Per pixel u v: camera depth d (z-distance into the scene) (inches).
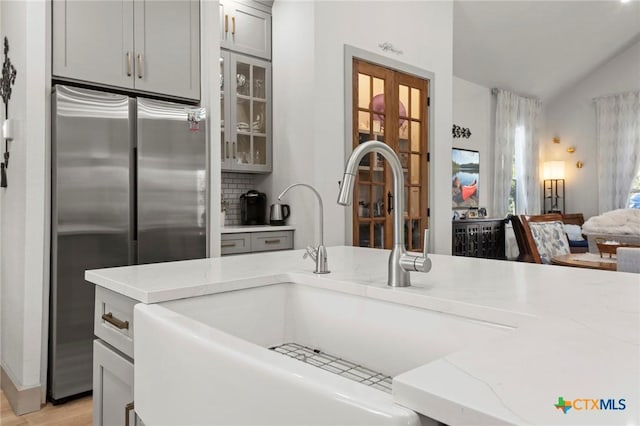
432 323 41.1
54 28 94.7
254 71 149.6
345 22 149.3
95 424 54.9
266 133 152.3
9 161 105.3
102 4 101.3
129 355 47.8
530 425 16.9
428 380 21.0
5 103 110.2
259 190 159.0
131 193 102.9
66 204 93.4
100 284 53.4
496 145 279.4
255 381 26.7
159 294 44.6
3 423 86.5
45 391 94.0
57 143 92.1
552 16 226.4
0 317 111.7
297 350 52.9
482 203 277.4
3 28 113.1
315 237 139.6
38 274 92.2
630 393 19.6
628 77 287.3
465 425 18.4
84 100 95.7
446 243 188.2
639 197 284.7
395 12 166.7
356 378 44.3
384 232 162.7
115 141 99.9
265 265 61.5
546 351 25.4
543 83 295.1
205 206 114.3
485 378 21.3
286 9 148.6
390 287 45.5
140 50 106.8
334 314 50.5
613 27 253.3
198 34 117.3
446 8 188.9
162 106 106.5
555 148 320.5
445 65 188.1
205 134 114.1
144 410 39.6
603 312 34.8
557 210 315.3
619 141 289.6
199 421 31.7
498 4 207.8
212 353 30.3
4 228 110.0
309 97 140.6
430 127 181.5
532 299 39.6
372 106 159.5
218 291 49.0
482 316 37.0
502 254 252.2
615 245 119.5
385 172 163.5
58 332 93.3
